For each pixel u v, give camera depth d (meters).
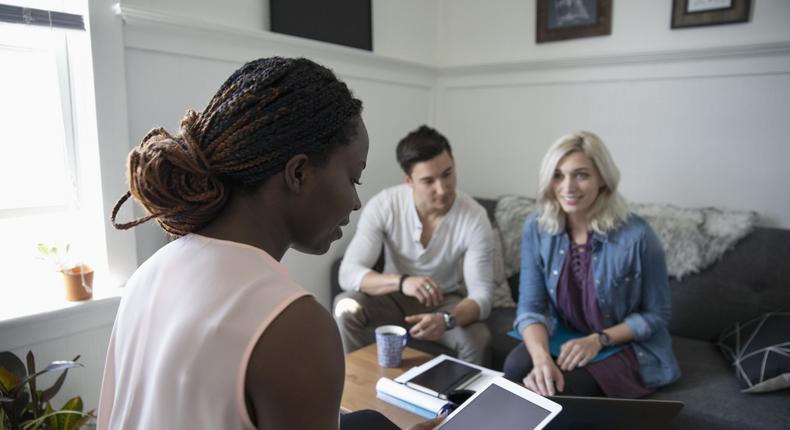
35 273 1.52
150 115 1.63
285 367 0.43
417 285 1.69
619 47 2.31
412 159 1.74
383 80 2.49
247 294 0.46
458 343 1.68
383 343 1.34
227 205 0.54
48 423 1.23
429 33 2.83
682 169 2.23
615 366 1.45
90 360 1.51
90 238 1.60
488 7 2.68
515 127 2.65
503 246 2.27
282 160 0.51
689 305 1.86
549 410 0.83
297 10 2.05
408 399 1.14
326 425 0.45
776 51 1.94
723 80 2.08
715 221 1.91
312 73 0.54
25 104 1.47
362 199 2.51
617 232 1.54
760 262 1.78
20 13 1.33
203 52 1.74
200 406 0.44
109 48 1.48
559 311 1.68
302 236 0.58
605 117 2.38
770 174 2.03
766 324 1.59
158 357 0.48
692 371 1.59
